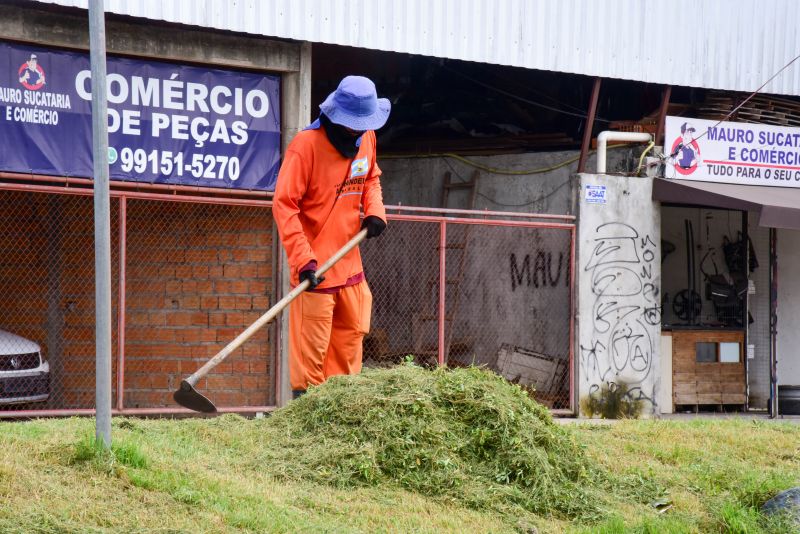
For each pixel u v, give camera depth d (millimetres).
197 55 12547
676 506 8617
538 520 7812
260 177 13016
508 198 17297
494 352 17031
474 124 19000
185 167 12562
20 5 11609
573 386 14984
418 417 8539
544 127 18578
